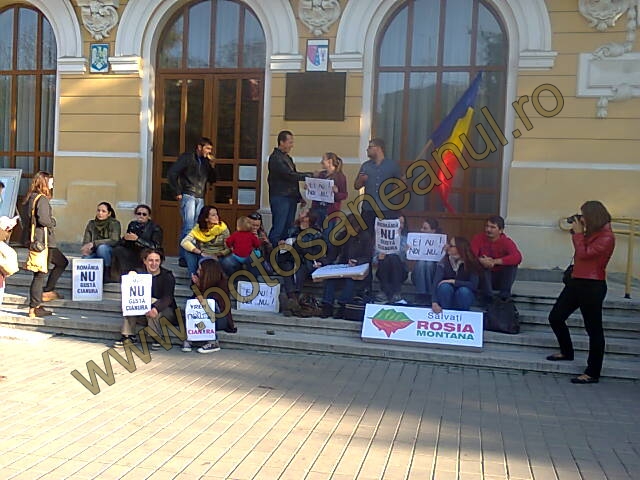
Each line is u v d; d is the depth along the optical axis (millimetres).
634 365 6680
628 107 8875
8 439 4543
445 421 5188
